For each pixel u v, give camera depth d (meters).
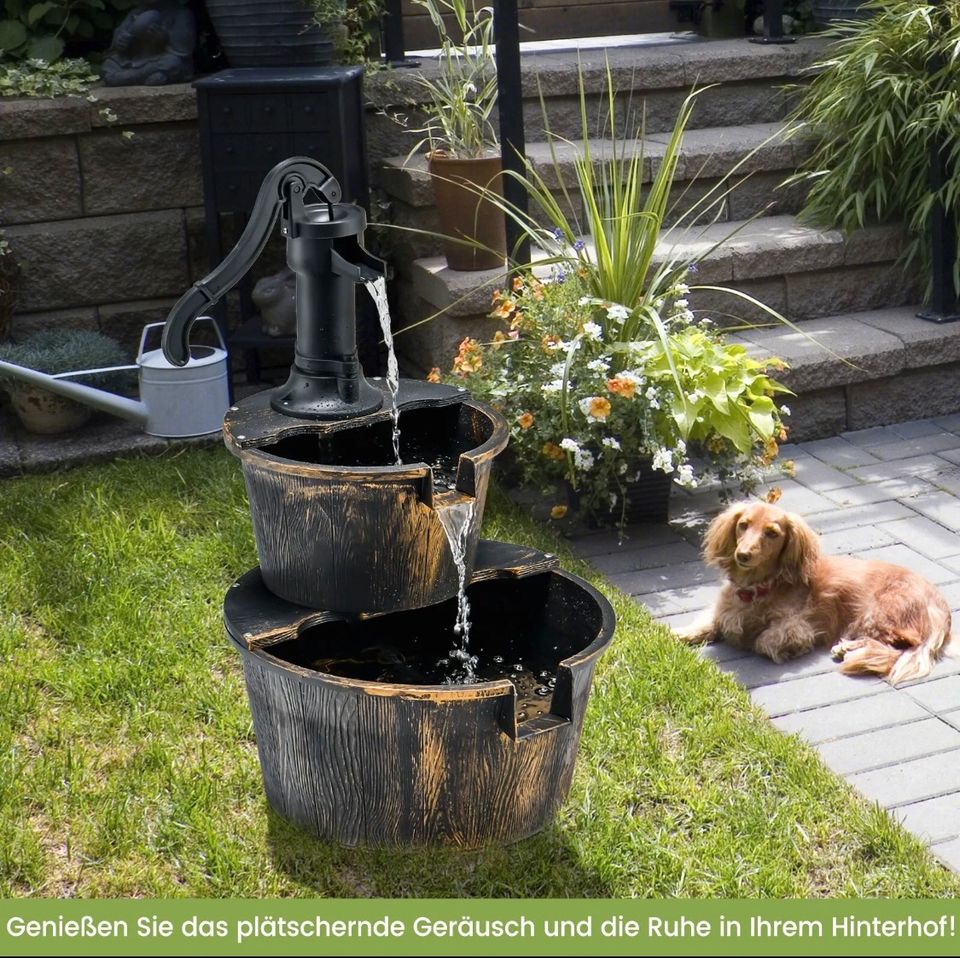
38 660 3.45
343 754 2.58
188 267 5.40
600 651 2.60
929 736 3.17
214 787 2.94
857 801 2.91
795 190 5.62
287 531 2.67
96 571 3.85
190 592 3.79
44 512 4.22
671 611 3.80
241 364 5.55
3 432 4.90
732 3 6.72
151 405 4.70
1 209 5.10
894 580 3.58
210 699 3.28
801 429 4.95
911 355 4.95
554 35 7.02
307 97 4.74
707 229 5.16
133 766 3.03
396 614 2.91
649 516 4.34
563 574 2.89
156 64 5.24
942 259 5.07
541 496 4.50
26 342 4.98
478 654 2.93
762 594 3.57
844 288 5.27
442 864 2.68
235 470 4.54
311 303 2.72
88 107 5.04
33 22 5.43
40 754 3.10
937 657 3.52
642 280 4.31
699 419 4.16
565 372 3.89
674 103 5.85
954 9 5.16
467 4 6.73
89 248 5.22
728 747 3.10
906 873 2.68
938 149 4.93
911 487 4.53
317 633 2.85
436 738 2.51
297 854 2.72
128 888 2.66
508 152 4.54
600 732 3.14
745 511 3.52
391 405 2.85
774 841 2.78
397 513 2.59
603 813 2.84
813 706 3.32
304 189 2.66
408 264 5.20
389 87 5.35
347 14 5.36
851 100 5.26
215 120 4.79
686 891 2.64
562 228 4.49
